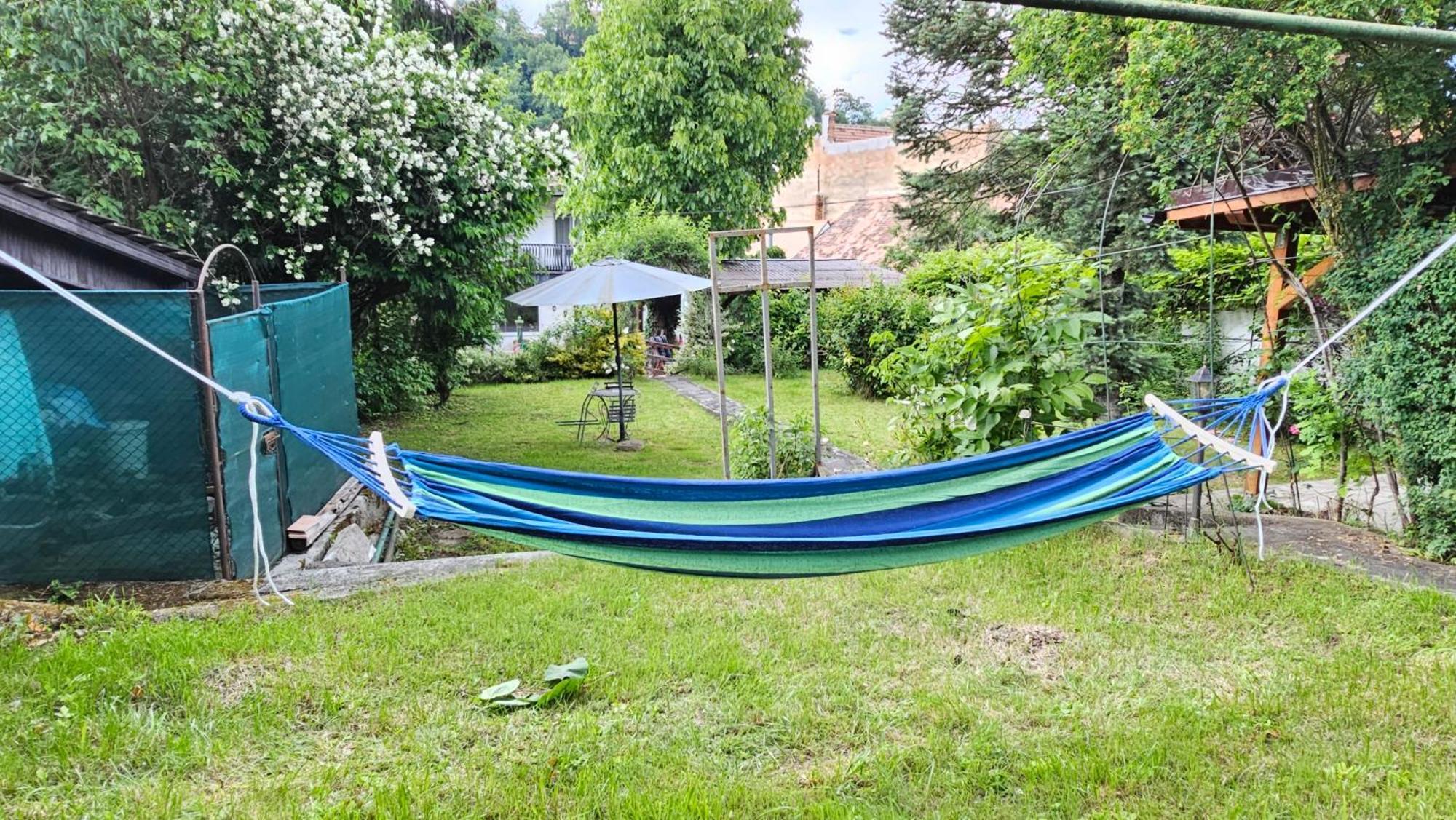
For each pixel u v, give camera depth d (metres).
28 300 4.25
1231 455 3.22
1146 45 4.82
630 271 9.34
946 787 2.74
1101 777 2.77
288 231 8.15
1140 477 3.41
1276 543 5.04
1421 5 3.97
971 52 14.15
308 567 5.02
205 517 4.54
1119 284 8.91
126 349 4.35
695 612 4.14
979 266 5.97
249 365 4.88
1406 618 3.90
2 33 6.02
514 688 3.30
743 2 18.81
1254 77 4.44
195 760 2.80
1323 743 2.93
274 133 8.00
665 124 18.92
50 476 4.38
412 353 11.90
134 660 3.47
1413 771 2.74
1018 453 3.57
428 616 4.04
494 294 11.34
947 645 3.78
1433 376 4.55
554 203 22.19
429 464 3.05
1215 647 3.72
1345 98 4.82
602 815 2.60
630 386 11.49
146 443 4.43
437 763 2.84
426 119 8.97
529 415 12.16
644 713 3.18
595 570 4.79
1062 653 3.69
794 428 7.17
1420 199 4.62
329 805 2.61
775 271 17.62
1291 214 5.88
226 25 7.25
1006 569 4.71
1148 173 8.23
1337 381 5.34
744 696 3.30
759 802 2.65
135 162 6.63
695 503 3.37
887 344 12.85
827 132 26.09
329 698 3.19
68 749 2.83
